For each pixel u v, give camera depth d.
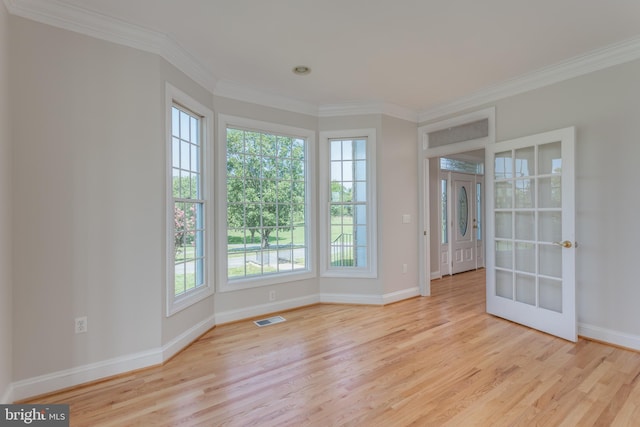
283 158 3.98
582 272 2.95
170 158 2.65
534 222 3.22
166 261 2.61
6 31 1.94
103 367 2.30
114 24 2.29
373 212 4.10
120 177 2.37
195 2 2.11
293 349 2.79
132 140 2.42
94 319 2.27
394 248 4.23
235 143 3.60
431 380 2.25
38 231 2.09
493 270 3.64
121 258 2.38
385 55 2.84
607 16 2.27
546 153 3.15
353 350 2.77
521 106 3.37
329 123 4.16
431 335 3.09
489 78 3.33
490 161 3.63
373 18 2.30
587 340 2.89
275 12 2.22
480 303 4.17
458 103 3.96
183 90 2.84
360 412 1.90
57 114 2.15
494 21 2.34
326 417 1.85
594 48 2.73
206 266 3.26
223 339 3.03
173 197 2.78
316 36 2.54
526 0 2.10
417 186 4.51
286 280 3.90
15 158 2.01
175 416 1.88
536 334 3.08
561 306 3.02
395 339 3.00
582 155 2.93
